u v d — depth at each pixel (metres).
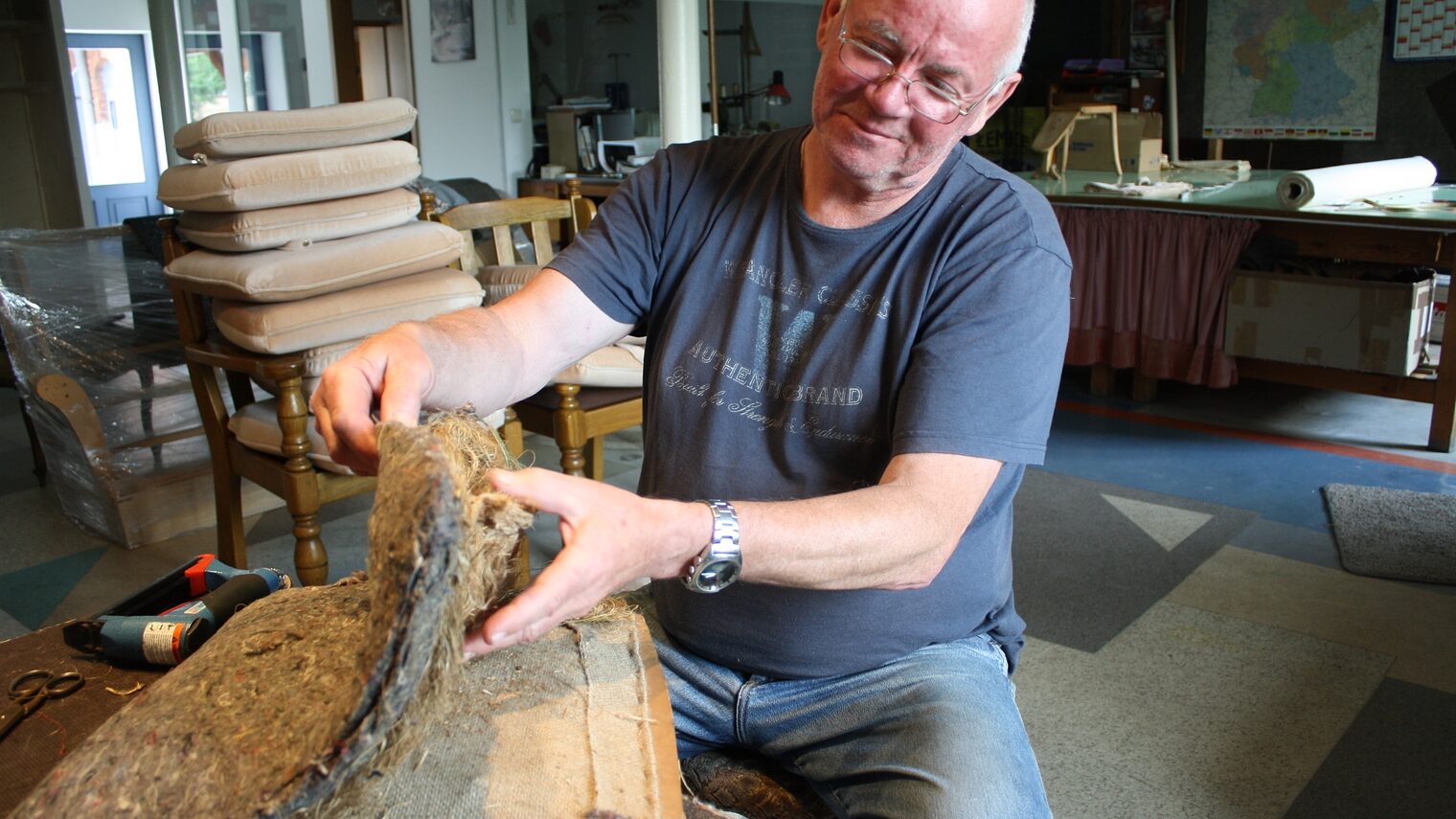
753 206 1.22
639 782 0.84
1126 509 3.10
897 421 1.06
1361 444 3.66
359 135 2.29
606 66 7.37
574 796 0.82
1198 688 2.18
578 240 1.28
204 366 2.44
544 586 0.69
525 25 7.16
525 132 7.29
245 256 2.19
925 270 1.11
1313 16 6.46
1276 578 2.66
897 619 1.16
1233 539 2.89
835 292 1.16
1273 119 6.78
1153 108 6.77
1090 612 2.49
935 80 1.02
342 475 2.31
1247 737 2.01
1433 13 6.00
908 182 1.09
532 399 2.63
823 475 1.16
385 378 0.98
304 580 2.30
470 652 0.69
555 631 1.07
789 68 7.62
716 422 1.19
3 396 4.38
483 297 2.47
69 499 3.08
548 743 0.88
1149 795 1.85
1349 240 3.58
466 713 0.92
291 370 2.16
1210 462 3.51
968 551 1.17
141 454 2.89
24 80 5.61
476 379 1.09
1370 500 3.09
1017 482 1.22
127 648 1.08
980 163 1.18
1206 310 3.89
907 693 1.13
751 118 7.40
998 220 1.10
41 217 5.82
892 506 0.94
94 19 7.54
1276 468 3.43
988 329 1.06
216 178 2.11
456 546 0.61
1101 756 1.96
